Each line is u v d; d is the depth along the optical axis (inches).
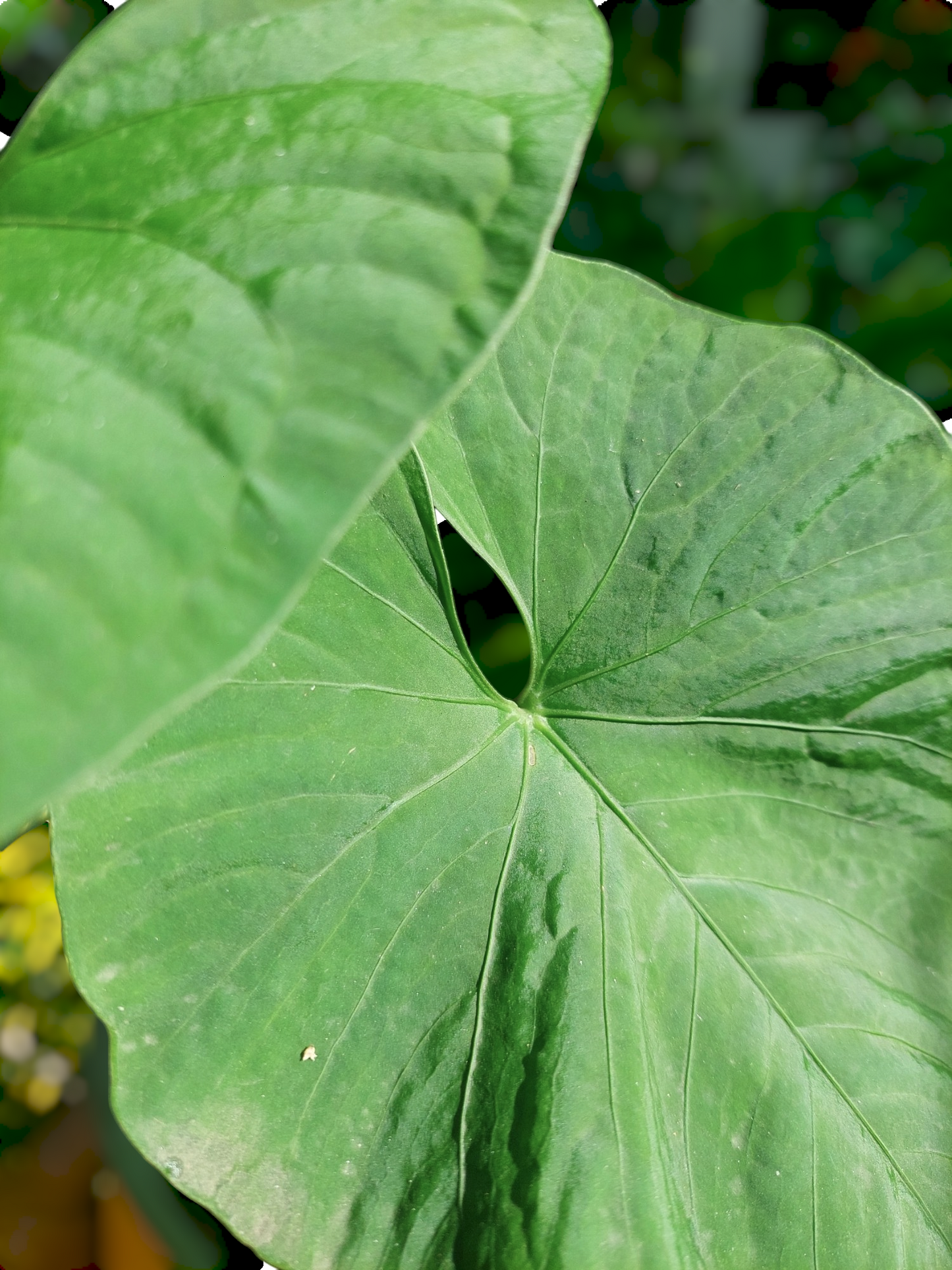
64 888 10.2
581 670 12.3
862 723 12.4
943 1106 12.1
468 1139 10.8
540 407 12.3
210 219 7.6
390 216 7.5
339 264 7.3
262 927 10.7
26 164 8.2
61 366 7.2
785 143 19.5
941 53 18.8
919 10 18.7
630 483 12.4
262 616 6.3
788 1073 11.8
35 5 13.7
